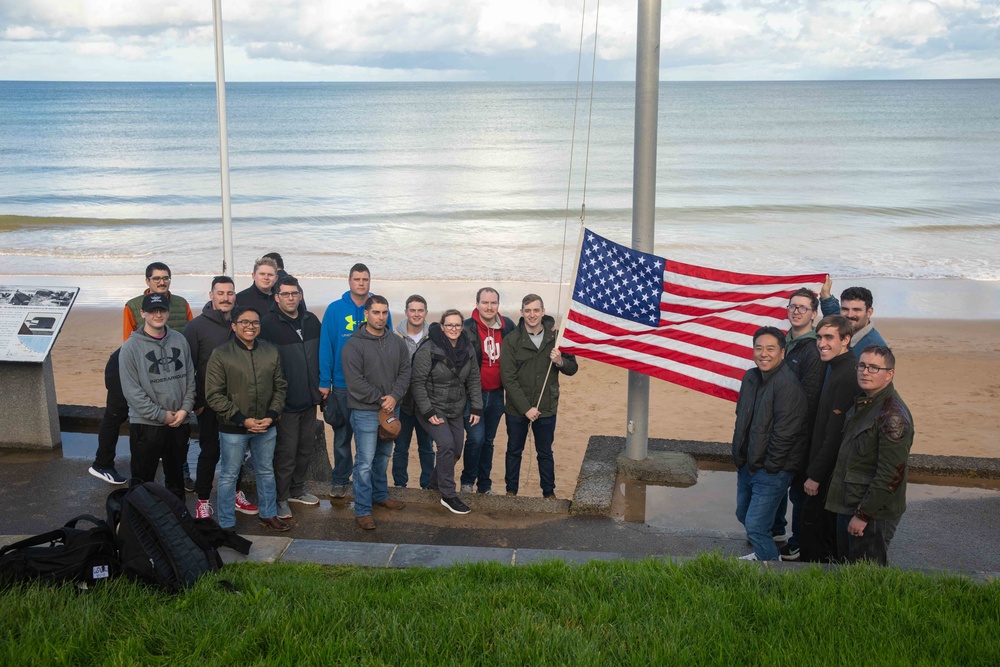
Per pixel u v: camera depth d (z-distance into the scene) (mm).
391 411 6820
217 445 7070
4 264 23766
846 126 78625
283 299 7008
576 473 9547
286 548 5793
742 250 25844
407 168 49812
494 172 47969
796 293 6512
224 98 10109
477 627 4336
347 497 7578
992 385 12984
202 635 4258
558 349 7832
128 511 4898
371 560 5633
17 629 4250
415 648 4141
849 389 5695
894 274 22625
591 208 34719
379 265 23766
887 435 5137
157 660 4039
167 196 38594
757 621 4445
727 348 7730
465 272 22875
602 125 82500
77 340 15641
